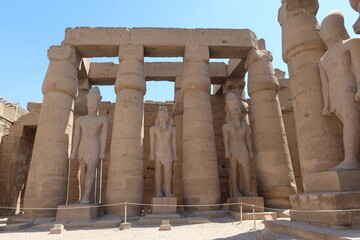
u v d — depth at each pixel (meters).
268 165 9.92
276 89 11.02
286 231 5.25
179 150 13.27
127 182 9.10
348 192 4.71
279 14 8.02
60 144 9.48
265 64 11.12
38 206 8.64
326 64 6.22
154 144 9.47
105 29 11.01
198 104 10.27
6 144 13.81
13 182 13.39
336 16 6.24
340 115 5.81
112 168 9.37
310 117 6.60
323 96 6.32
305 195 5.46
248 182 9.54
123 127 9.71
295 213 5.78
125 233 6.34
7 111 15.53
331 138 6.27
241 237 5.33
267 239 4.78
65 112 9.95
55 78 9.98
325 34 6.31
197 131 9.88
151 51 11.45
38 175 8.97
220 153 14.09
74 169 11.84
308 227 4.83
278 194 9.51
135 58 10.64
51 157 9.20
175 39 11.12
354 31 6.38
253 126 10.86
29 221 8.13
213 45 11.20
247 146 9.89
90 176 8.72
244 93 14.07
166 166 9.13
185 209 9.30
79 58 11.37
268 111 10.54
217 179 9.62
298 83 7.05
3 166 13.49
